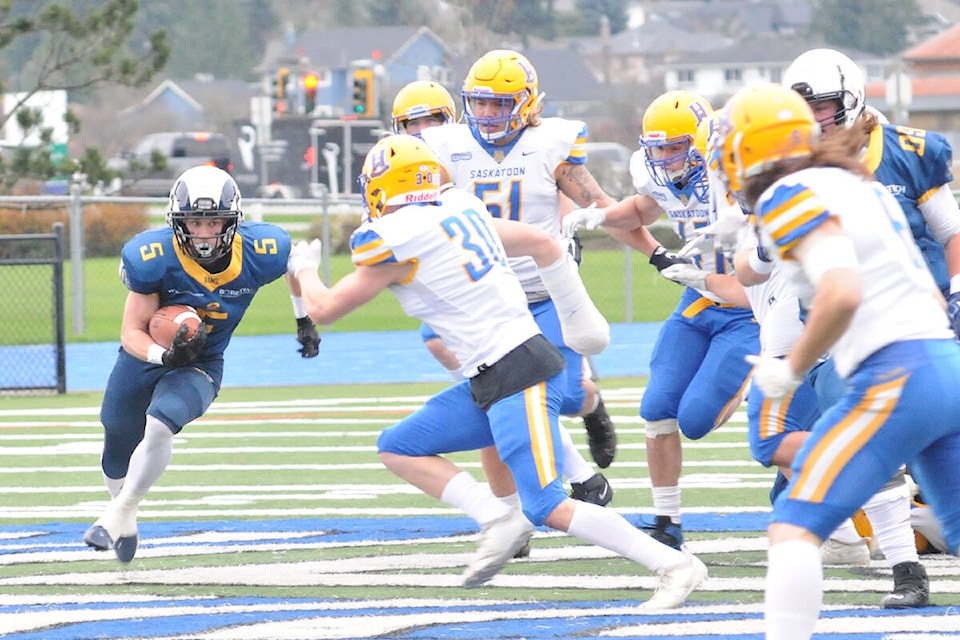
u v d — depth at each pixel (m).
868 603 16.42
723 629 15.22
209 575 18.31
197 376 18.38
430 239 15.82
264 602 16.81
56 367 38.78
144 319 18.38
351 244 16.00
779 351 17.11
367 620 15.84
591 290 62.97
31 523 22.25
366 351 47.75
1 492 25.06
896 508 16.22
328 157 110.31
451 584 17.69
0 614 16.33
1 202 51.66
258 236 18.52
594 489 19.56
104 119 184.12
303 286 16.23
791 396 16.94
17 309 56.66
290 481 25.88
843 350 12.91
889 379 12.61
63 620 15.99
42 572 18.64
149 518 22.47
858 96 16.97
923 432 12.68
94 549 18.83
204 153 117.81
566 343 17.62
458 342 16.02
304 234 75.00
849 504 12.71
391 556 19.41
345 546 20.14
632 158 20.48
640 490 24.41
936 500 13.33
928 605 16.19
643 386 38.44
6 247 56.72
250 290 18.56
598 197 20.88
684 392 19.19
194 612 16.33
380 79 120.19
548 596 17.02
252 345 49.75
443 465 16.44
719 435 30.58
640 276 67.56
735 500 23.28
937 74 177.25
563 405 20.47
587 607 16.42
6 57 191.50
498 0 102.12
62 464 28.02
